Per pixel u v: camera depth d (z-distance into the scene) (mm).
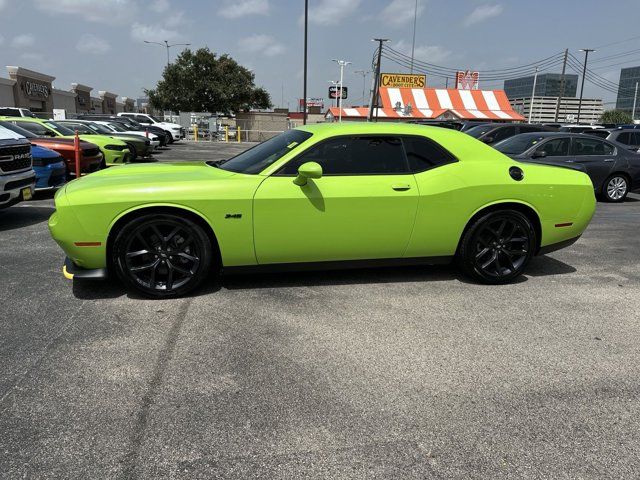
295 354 3219
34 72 47531
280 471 2172
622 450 2354
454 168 4398
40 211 7938
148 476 2127
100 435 2385
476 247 4527
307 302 4105
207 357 3154
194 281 4102
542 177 4570
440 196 4305
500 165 4531
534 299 4309
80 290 4281
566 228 4695
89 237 3834
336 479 2131
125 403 2643
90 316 3744
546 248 4750
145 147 17297
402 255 4461
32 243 5879
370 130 4340
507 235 4613
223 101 49312
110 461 2213
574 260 5590
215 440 2365
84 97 66625
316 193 4070
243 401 2686
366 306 4055
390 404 2684
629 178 10398
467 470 2201
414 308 4039
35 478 2100
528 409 2668
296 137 4453
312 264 4320
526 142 10148
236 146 29750
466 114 42062
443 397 2766
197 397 2713
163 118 46594
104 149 13445
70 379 2865
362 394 2775
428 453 2307
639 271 5191
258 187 4012
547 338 3541
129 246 3936
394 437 2414
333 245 4230
